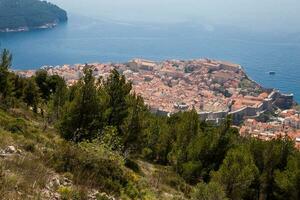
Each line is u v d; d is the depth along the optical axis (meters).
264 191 26.34
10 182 8.54
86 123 22.64
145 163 28.45
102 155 12.95
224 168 23.56
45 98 47.81
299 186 24.30
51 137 20.94
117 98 25.11
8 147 11.52
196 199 16.23
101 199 9.94
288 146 28.11
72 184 10.20
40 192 8.77
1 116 21.88
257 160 27.88
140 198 12.25
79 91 22.92
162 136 32.56
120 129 24.69
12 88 37.22
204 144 27.06
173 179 21.69
